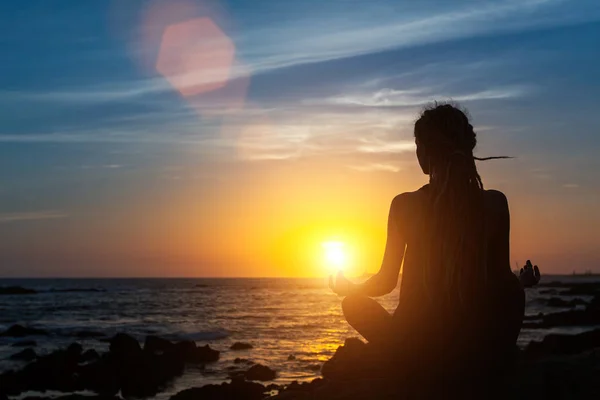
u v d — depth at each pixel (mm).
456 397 4223
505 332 4199
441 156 4191
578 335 20484
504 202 4266
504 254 4246
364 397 4609
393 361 4352
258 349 26156
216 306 62875
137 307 61156
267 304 67188
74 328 36219
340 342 28594
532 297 85625
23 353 24266
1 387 17453
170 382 18453
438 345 4184
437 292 4168
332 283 4668
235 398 14484
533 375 4855
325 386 5195
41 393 17219
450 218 4109
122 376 18344
